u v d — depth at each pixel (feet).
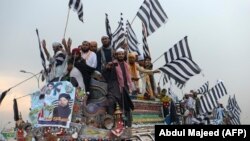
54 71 37.93
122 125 33.45
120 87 35.99
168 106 46.34
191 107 60.85
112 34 49.93
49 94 32.76
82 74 36.24
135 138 35.94
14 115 37.86
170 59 49.06
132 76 43.04
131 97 39.29
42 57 42.16
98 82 36.04
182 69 47.37
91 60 38.14
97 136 32.53
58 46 39.24
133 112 38.14
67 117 31.76
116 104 34.81
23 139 35.40
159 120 44.24
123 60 37.68
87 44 38.83
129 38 50.31
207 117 69.56
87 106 33.65
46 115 32.30
